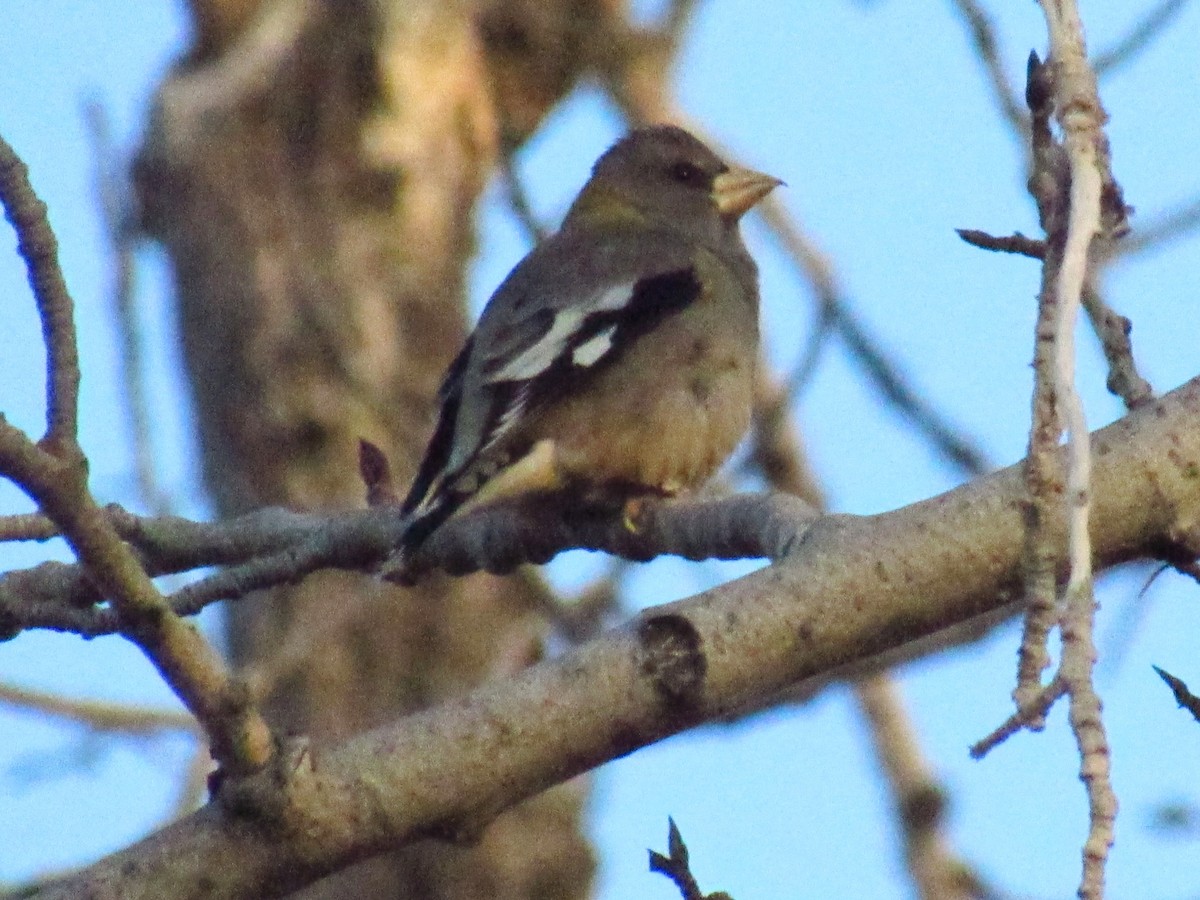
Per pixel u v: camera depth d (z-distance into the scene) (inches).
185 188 636.1
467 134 652.1
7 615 321.4
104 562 239.3
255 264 627.8
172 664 247.4
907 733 598.5
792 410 563.5
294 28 644.7
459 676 601.9
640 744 266.5
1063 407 239.1
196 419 636.1
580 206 514.6
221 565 384.8
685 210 507.5
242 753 253.8
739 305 448.1
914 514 270.1
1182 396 278.4
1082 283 266.1
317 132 638.5
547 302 427.8
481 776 263.0
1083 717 220.4
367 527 368.8
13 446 230.8
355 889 600.7
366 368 621.6
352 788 260.5
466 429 401.4
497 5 657.0
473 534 371.6
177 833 260.7
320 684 596.1
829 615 265.4
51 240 257.3
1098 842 214.2
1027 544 266.2
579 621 529.7
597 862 618.2
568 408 407.8
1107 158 261.0
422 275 636.7
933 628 269.6
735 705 266.8
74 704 499.5
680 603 267.6
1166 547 273.3
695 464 430.6
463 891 601.3
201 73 645.3
